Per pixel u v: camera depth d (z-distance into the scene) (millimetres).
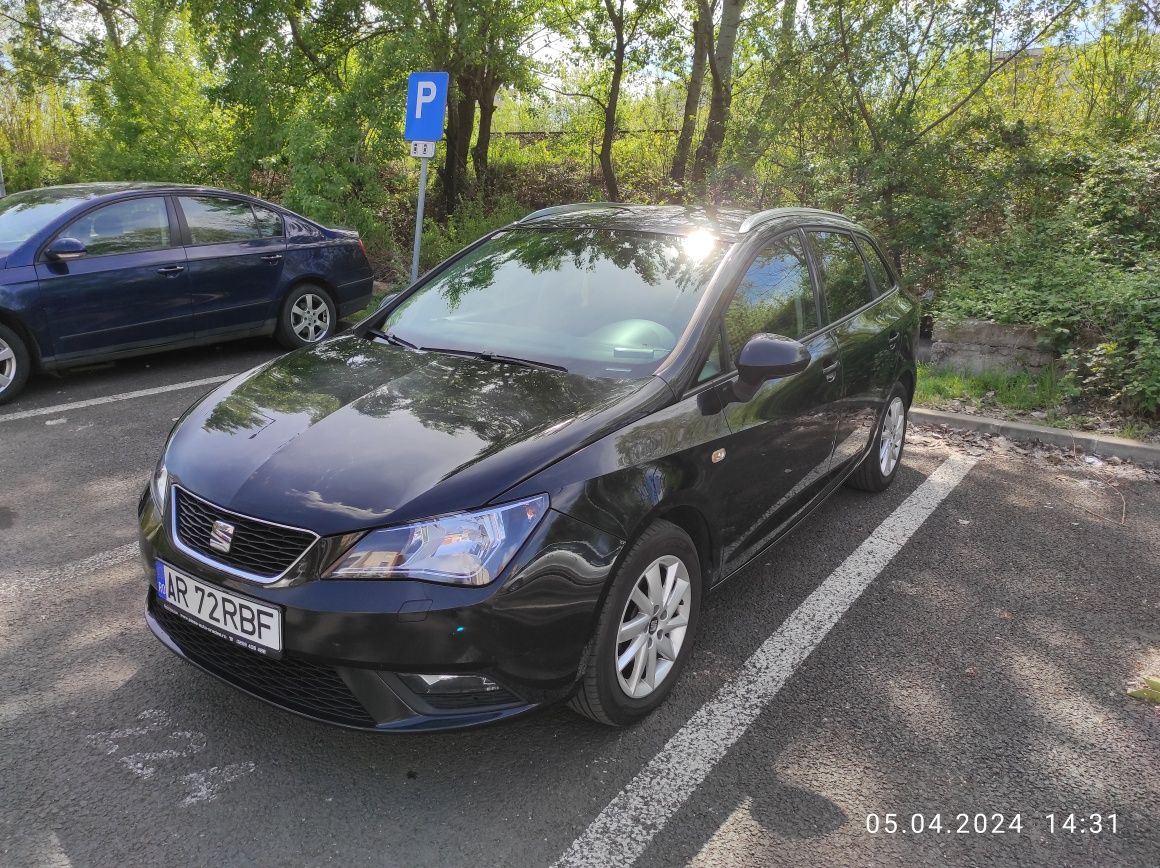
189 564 2539
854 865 2309
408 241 13117
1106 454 5641
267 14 11523
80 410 6109
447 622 2287
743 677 3168
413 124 7266
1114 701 3070
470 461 2506
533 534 2404
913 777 2656
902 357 4762
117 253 6617
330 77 12383
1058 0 8586
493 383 3018
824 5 9172
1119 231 8312
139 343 6820
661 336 3186
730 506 3168
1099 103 11773
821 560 4145
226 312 7332
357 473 2479
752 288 3520
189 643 2711
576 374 3098
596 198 15312
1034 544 4355
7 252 6141
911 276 8656
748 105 10312
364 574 2299
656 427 2824
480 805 2498
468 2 11555
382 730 2344
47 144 19297
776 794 2566
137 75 12516
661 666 2939
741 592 3826
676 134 15938
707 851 2346
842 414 4047
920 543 4352
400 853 2318
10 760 2623
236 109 12281
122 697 2943
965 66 9375
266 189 13539
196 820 2412
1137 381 5934
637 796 2549
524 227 4164
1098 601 3793
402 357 3336
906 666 3260
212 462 2645
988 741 2832
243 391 3117
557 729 2850
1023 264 7941
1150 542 4398
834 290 4207
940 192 8852
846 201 9391
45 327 6250
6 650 3197
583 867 2287
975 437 5992
